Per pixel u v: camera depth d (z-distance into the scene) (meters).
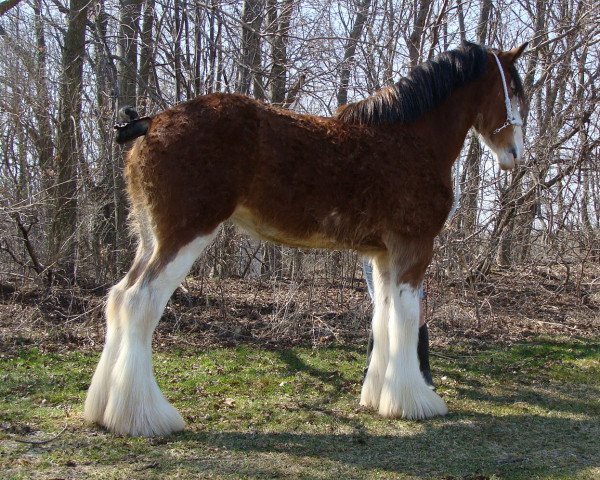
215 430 3.71
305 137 3.83
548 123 7.52
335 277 7.52
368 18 8.16
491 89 4.44
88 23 8.11
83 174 7.05
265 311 6.77
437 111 4.25
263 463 3.25
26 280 7.03
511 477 3.19
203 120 3.61
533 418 4.15
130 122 3.67
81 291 6.85
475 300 6.73
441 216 4.09
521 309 7.33
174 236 3.56
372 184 3.91
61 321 6.06
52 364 4.89
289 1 7.71
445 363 5.52
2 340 5.39
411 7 7.83
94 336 5.70
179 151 3.55
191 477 3.04
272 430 3.76
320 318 6.34
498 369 5.35
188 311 6.50
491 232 7.44
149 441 3.44
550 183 7.44
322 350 5.75
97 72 7.65
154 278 3.53
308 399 4.40
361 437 3.70
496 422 4.05
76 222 6.98
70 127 7.20
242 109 3.71
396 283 4.03
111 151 7.07
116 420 3.51
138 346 3.51
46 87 7.41
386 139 4.00
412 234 4.00
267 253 7.71
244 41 7.20
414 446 3.59
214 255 6.86
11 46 7.69
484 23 8.57
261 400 4.32
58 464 3.12
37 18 8.27
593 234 7.70
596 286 8.20
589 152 7.40
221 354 5.47
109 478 2.98
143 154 3.62
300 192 3.80
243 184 3.70
